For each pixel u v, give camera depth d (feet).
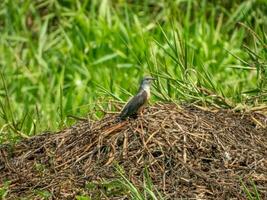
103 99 46.47
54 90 58.49
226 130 40.60
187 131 39.70
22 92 59.21
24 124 47.32
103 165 39.09
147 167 38.50
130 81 56.90
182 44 46.55
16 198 38.34
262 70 45.01
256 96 43.73
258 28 51.93
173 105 41.45
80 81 58.13
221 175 38.42
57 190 38.34
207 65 58.29
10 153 41.52
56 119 49.47
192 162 38.83
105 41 61.52
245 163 39.19
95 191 37.76
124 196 37.29
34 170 40.09
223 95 43.60
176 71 51.13
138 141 39.27
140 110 39.99
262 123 41.86
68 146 40.45
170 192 37.70
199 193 37.68
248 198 37.27
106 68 59.88
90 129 40.52
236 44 61.16
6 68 61.00
